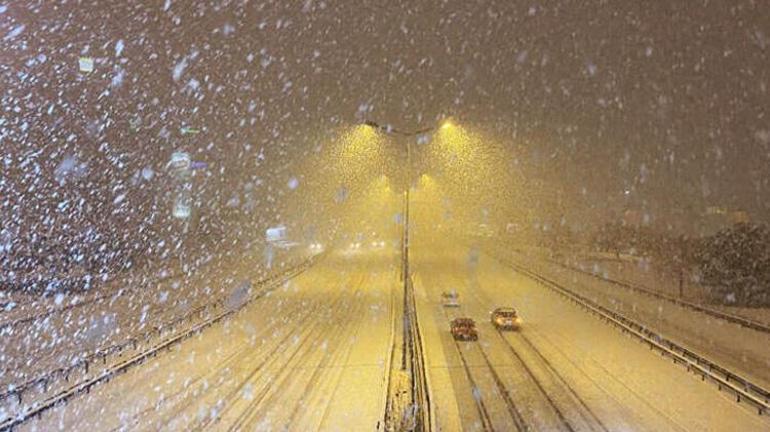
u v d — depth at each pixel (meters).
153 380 21.48
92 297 39.84
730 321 31.42
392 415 17.08
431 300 40.31
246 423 17.11
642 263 57.28
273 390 20.25
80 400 19.09
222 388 20.52
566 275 51.59
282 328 31.19
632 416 17.78
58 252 48.22
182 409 18.30
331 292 43.97
